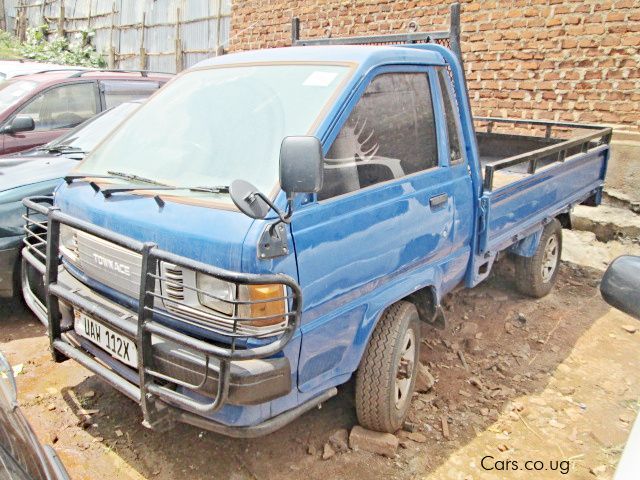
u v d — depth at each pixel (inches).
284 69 131.3
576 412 148.7
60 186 134.0
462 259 155.3
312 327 106.9
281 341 96.5
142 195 112.8
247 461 124.5
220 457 125.3
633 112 261.3
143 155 129.2
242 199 91.6
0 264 168.9
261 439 131.6
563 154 194.5
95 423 134.3
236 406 99.1
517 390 157.6
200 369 96.8
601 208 271.1
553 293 221.5
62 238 129.6
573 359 175.2
